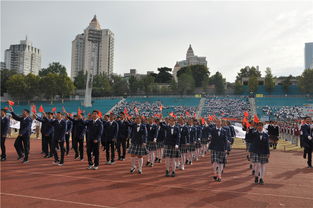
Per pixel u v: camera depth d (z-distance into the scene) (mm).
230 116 57312
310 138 13078
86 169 11391
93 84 96375
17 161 13102
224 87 86125
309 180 10258
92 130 11492
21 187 8273
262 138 9617
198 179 10047
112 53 141750
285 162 14914
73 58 141750
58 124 12539
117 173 10711
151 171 11453
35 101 80250
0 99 72750
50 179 9367
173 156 10438
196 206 6855
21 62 153750
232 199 7555
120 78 94500
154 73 109000
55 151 12805
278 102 67250
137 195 7656
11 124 26984
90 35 87812
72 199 7180
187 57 167125
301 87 71812
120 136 14422
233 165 13875
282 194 8203
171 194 7859
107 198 7316
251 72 109250
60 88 75688
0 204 6719
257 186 9164
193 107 66625
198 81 101625
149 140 12977
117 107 69750
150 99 78438
